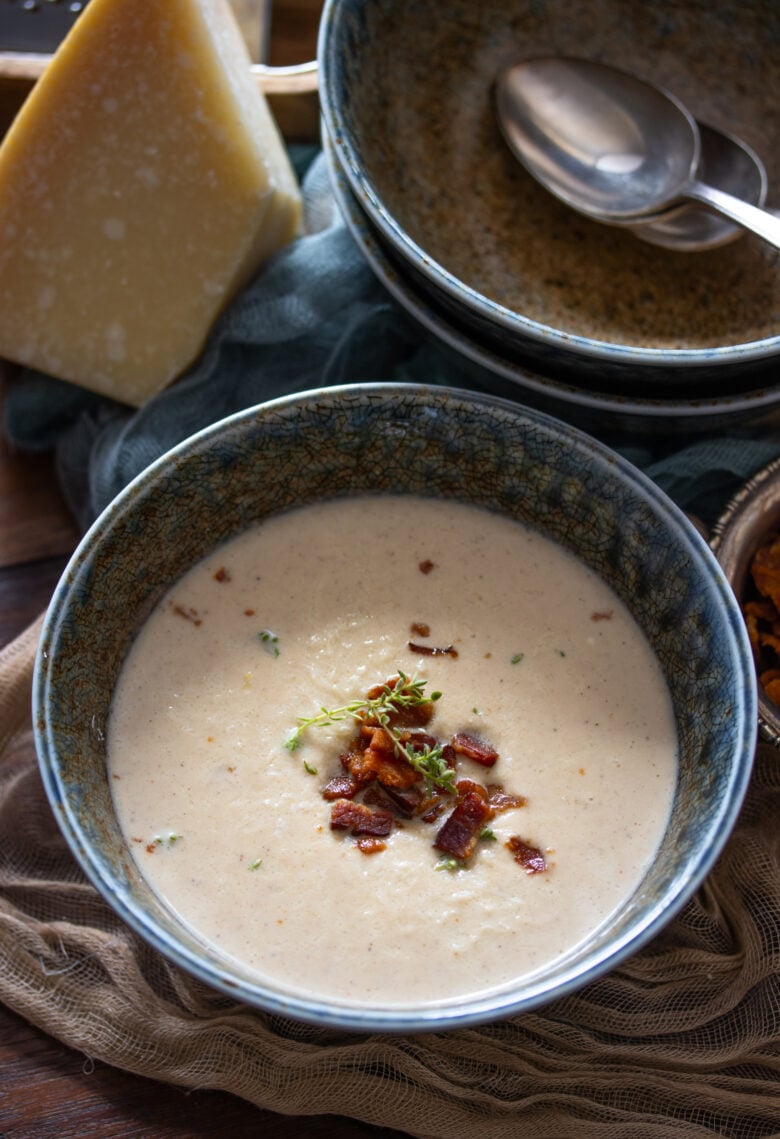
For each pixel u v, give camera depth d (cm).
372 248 49
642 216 52
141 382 54
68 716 44
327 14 50
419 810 45
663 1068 47
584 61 54
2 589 54
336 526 49
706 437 52
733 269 52
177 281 52
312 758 46
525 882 44
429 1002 43
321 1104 46
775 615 50
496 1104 46
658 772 46
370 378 54
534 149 53
